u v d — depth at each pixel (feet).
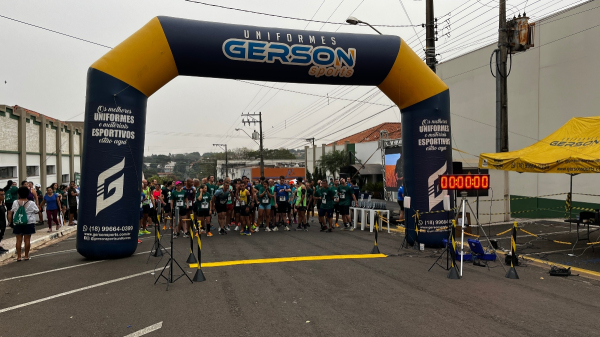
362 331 15.12
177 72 31.71
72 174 112.98
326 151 140.87
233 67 31.63
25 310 18.26
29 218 30.83
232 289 21.08
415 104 34.32
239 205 46.16
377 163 111.86
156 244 31.91
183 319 16.63
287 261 28.32
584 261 27.76
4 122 72.13
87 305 18.78
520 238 37.76
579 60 52.60
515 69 62.80
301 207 47.55
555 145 34.01
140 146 30.45
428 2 43.55
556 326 15.62
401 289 20.97
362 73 33.68
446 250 28.12
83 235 29.09
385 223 50.60
